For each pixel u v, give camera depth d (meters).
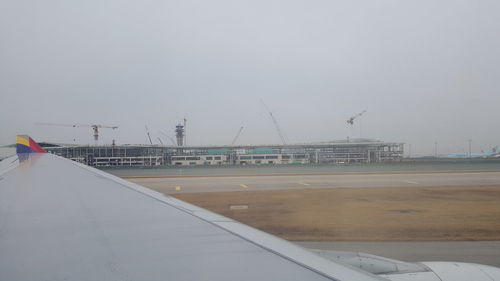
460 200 21.95
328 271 1.79
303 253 2.15
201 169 54.59
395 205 20.11
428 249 11.13
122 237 2.48
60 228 2.72
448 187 29.75
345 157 111.00
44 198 4.22
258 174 50.25
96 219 3.08
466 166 57.88
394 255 10.54
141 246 2.23
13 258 1.98
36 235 2.52
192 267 1.80
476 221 15.40
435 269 4.25
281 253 2.11
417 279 4.01
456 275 4.13
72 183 5.78
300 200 22.41
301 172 53.50
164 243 2.31
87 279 1.60
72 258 1.97
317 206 19.94
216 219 3.14
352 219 16.00
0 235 2.52
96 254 2.05
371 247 11.37
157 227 2.79
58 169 8.68
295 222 15.43
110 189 5.07
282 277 1.66
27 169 8.68
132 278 1.62
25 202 3.94
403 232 13.38
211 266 1.82
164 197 4.41
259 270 1.77
